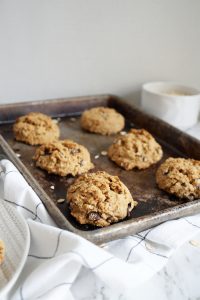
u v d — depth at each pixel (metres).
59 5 0.61
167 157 0.57
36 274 0.32
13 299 0.31
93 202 0.40
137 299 0.34
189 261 0.38
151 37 0.70
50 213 0.39
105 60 0.69
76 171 0.50
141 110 0.65
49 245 0.35
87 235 0.36
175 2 0.68
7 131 0.60
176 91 0.71
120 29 0.67
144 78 0.74
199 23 0.71
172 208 0.41
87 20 0.64
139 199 0.46
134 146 0.54
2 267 0.33
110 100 0.71
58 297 0.32
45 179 0.49
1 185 0.46
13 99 0.65
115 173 0.52
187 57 0.74
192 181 0.46
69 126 0.64
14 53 0.62
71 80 0.68
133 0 0.66
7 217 0.38
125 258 0.37
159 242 0.38
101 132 0.62
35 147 0.56
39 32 0.62
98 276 0.33
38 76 0.65
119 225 0.38
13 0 0.58
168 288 0.35
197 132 0.66
